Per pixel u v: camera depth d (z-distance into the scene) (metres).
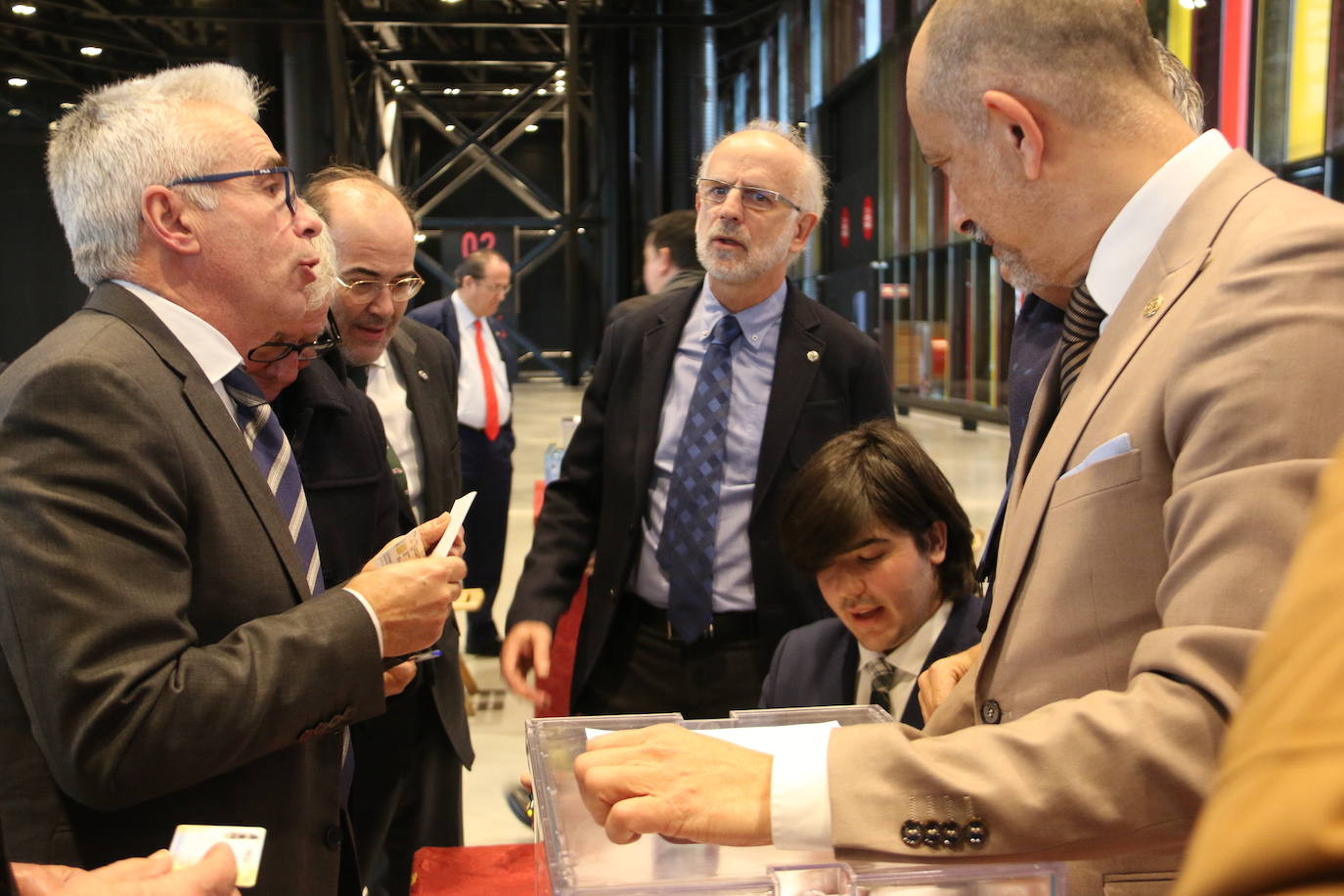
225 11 13.49
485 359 5.05
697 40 15.38
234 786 1.35
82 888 0.94
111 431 1.22
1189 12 6.25
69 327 1.33
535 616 2.39
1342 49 5.42
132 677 1.18
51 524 1.18
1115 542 0.94
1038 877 0.83
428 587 1.41
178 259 1.41
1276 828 0.27
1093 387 1.01
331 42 13.26
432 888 1.51
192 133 1.39
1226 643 0.76
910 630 1.83
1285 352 0.80
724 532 2.34
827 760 0.86
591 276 18.28
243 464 1.38
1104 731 0.80
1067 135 1.01
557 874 0.85
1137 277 1.00
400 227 2.23
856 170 14.05
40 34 13.01
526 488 8.85
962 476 8.41
